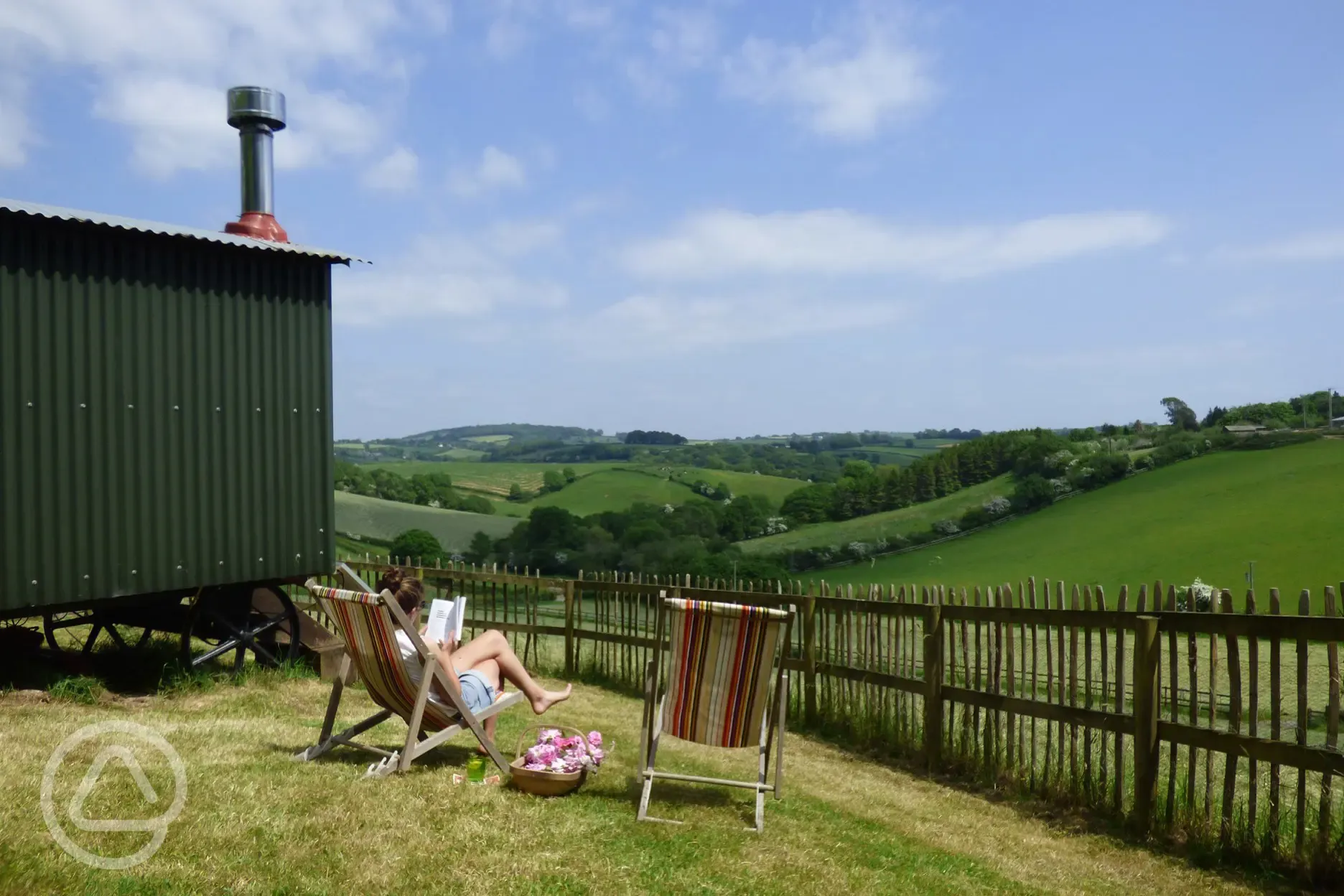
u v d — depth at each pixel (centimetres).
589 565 5147
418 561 1572
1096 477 6781
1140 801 628
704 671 584
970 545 6206
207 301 926
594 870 450
